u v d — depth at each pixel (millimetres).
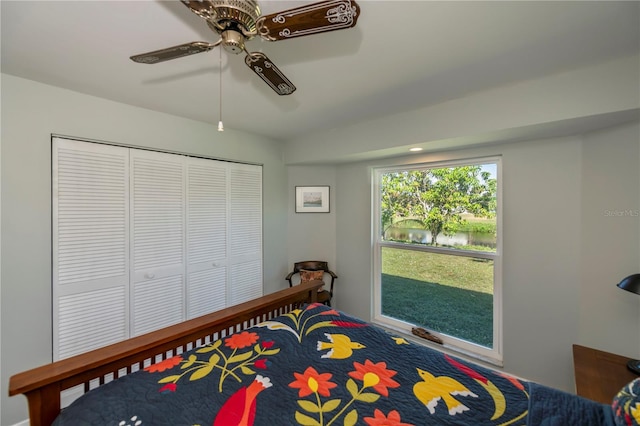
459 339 2424
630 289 1382
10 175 1604
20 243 1644
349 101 1942
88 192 1894
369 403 987
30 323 1679
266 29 882
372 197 2998
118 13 1041
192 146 2404
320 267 3254
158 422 896
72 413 940
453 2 972
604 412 938
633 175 1533
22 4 977
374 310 3018
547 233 1929
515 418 916
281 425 888
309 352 1338
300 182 3328
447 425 889
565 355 1865
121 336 2049
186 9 1027
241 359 1267
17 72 1546
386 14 1035
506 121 1693
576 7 998
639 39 1184
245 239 2889
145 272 2176
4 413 1596
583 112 1447
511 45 1247
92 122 1878
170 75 1572
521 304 2049
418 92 1777
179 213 2381
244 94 1840
